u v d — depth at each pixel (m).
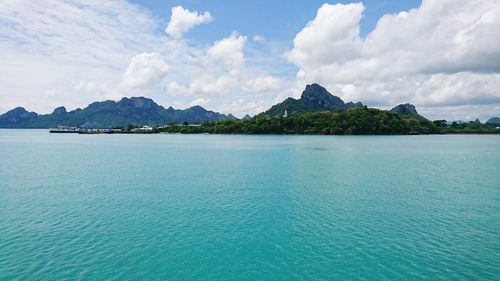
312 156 89.81
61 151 109.75
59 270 21.62
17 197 41.03
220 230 29.11
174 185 48.78
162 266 22.38
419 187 47.31
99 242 26.25
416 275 21.22
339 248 25.31
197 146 131.50
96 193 43.31
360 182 51.16
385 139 178.25
